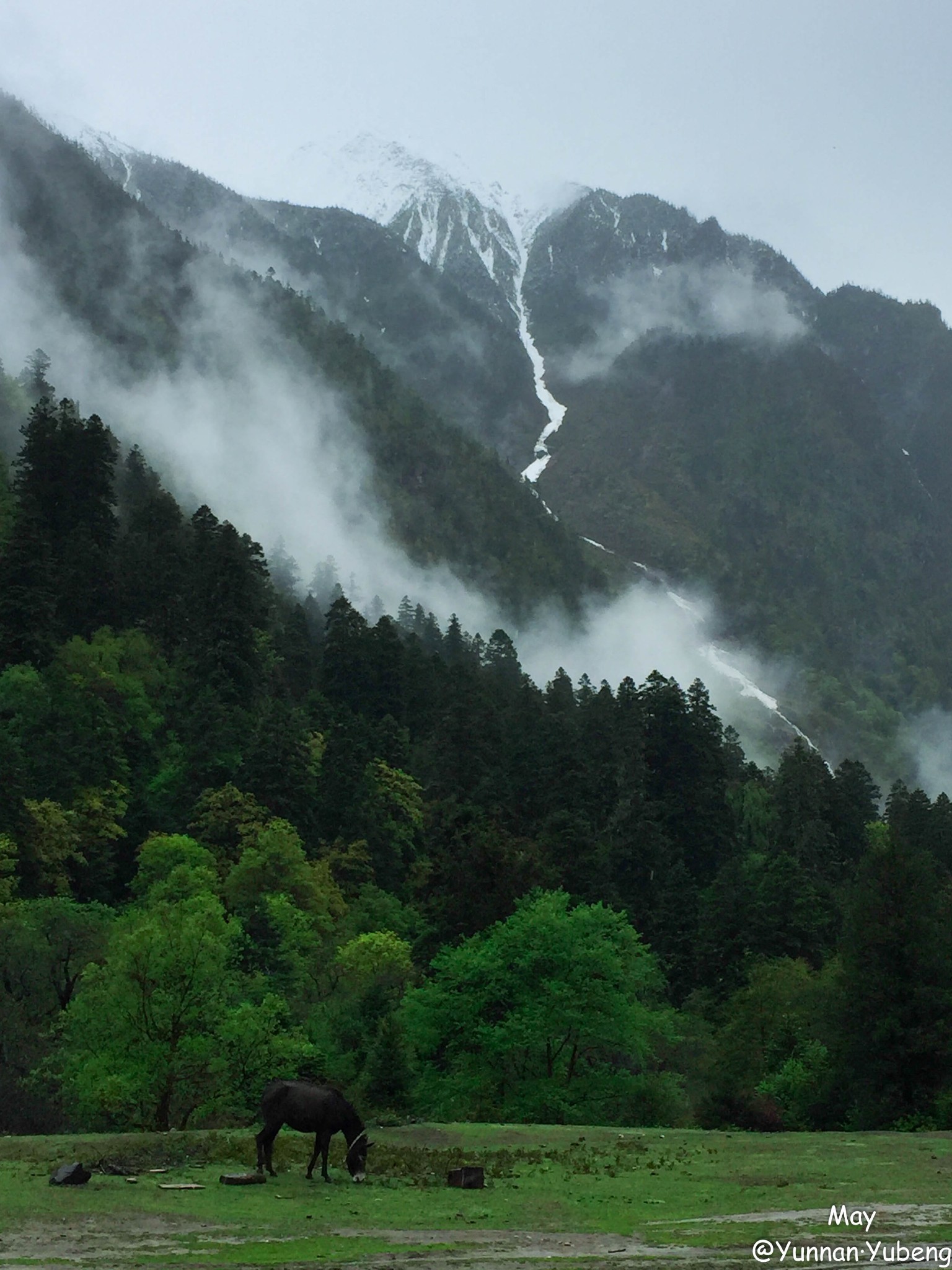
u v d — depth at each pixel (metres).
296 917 69.06
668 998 77.00
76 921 52.34
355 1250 14.45
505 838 69.44
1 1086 42.53
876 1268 13.92
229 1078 35.59
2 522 130.62
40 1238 14.73
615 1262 14.09
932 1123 38.75
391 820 100.06
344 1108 19.42
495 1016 44.22
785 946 79.19
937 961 42.12
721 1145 25.69
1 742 81.75
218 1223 15.84
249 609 125.19
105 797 89.62
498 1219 16.77
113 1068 34.41
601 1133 28.00
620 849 95.62
